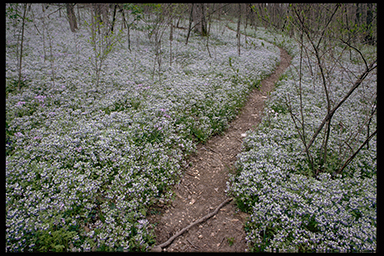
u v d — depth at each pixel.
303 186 4.38
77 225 3.65
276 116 7.19
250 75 11.08
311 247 3.43
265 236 3.71
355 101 8.19
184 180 5.08
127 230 3.63
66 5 17.39
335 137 6.02
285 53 17.89
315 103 8.11
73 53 12.34
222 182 5.08
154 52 13.84
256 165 4.80
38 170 4.42
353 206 4.00
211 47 16.73
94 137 5.43
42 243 3.33
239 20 13.91
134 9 13.04
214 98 8.03
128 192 4.25
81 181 4.21
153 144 5.63
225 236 3.88
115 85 8.80
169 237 3.85
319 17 5.54
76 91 7.88
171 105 7.21
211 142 6.48
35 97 7.11
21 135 5.37
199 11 20.33
